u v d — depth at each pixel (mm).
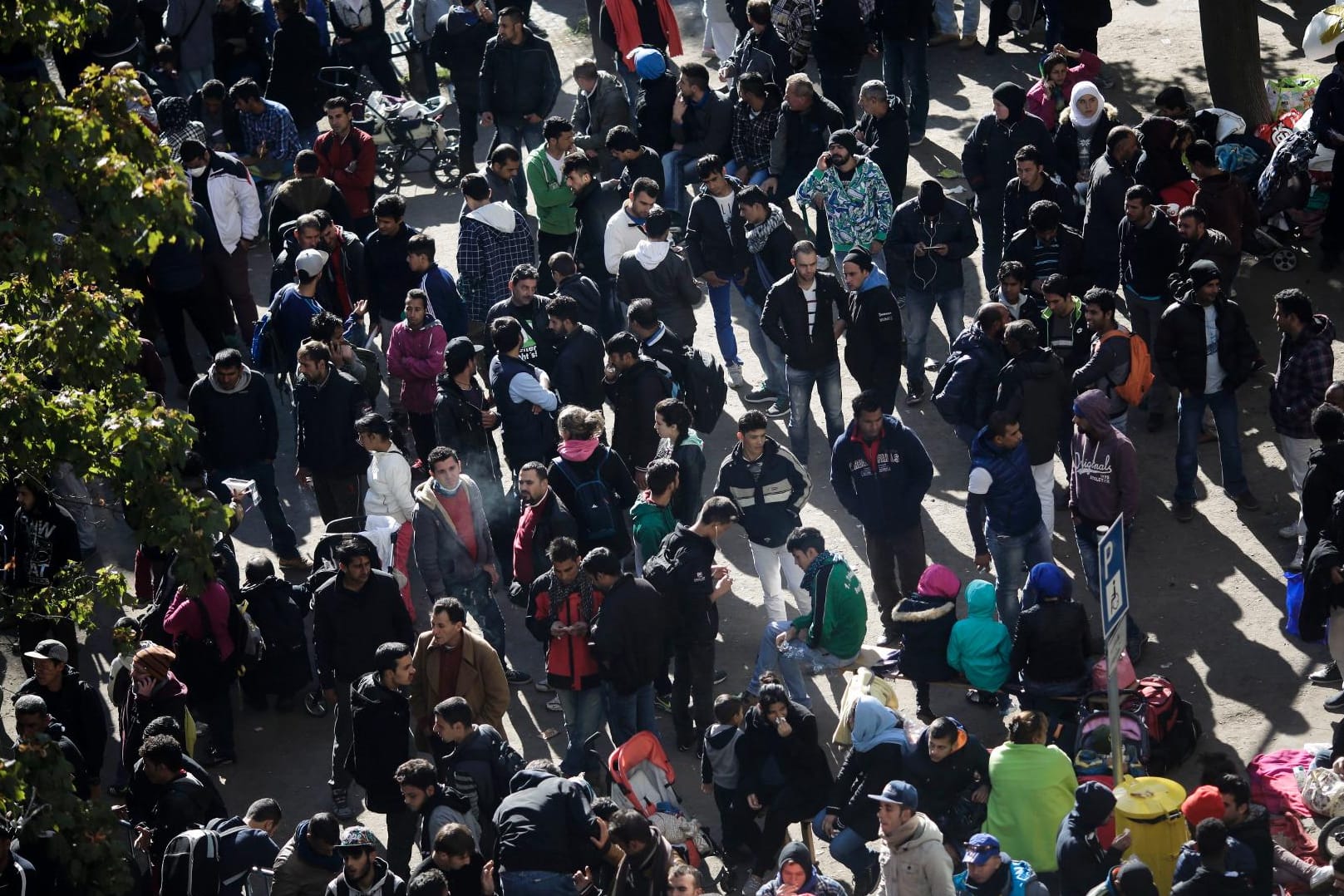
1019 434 40562
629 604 37125
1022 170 52031
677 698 40594
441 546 41500
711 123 61344
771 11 66625
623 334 44938
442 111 69438
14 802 28938
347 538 40375
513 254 52656
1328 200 56875
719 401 47469
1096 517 41500
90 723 39031
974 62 75375
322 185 56500
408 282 53406
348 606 38406
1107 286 51844
